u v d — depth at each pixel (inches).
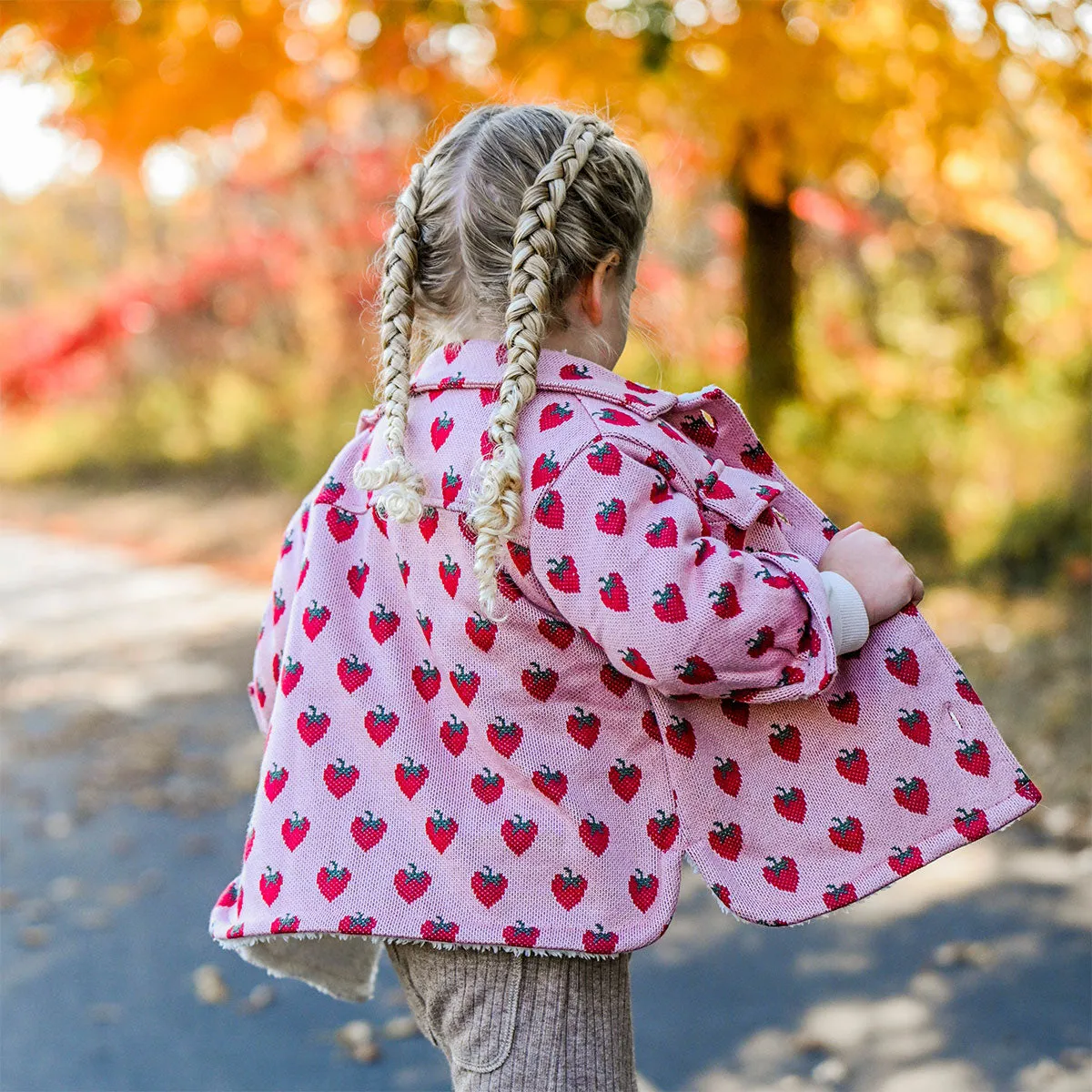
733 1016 115.2
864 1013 113.9
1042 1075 102.0
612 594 52.0
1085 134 210.1
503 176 57.0
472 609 56.2
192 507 526.6
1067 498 255.8
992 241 401.7
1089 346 323.0
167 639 307.4
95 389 674.8
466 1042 57.6
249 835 60.5
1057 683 196.2
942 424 304.2
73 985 129.6
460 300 58.9
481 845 56.5
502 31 187.5
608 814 56.3
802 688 52.4
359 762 58.8
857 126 198.7
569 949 55.4
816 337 428.8
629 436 54.2
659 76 187.3
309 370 567.8
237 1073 111.5
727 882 56.0
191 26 190.5
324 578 61.0
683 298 440.8
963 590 253.0
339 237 505.4
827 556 57.7
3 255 893.2
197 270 594.2
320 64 204.1
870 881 55.8
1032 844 145.9
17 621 342.6
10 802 189.9
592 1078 56.4
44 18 183.2
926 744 56.2
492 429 53.9
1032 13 176.1
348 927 56.9
